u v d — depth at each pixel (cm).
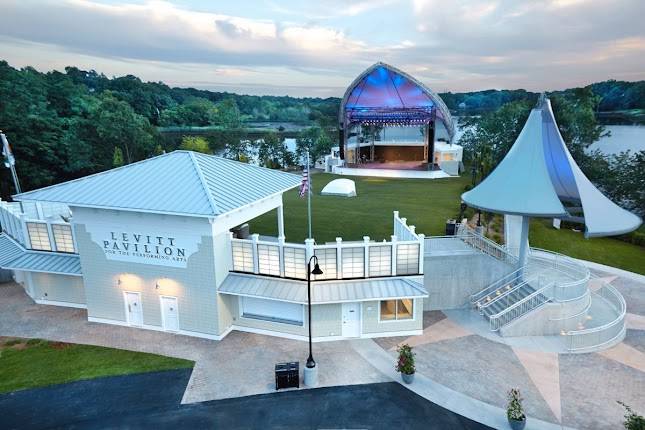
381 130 9119
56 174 7719
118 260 2452
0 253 2889
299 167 8806
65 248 2772
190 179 2455
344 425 1720
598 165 6041
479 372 2081
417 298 2373
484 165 5438
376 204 4453
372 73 6525
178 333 2459
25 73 9000
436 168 6825
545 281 2698
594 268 3562
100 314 2594
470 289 2794
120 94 14138
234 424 1730
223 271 2373
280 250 2356
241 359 2197
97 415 1794
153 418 1770
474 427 1708
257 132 15262
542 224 4734
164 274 2381
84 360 2194
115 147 8250
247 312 2494
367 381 2009
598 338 2309
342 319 2377
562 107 7438
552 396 1897
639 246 4344
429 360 2183
